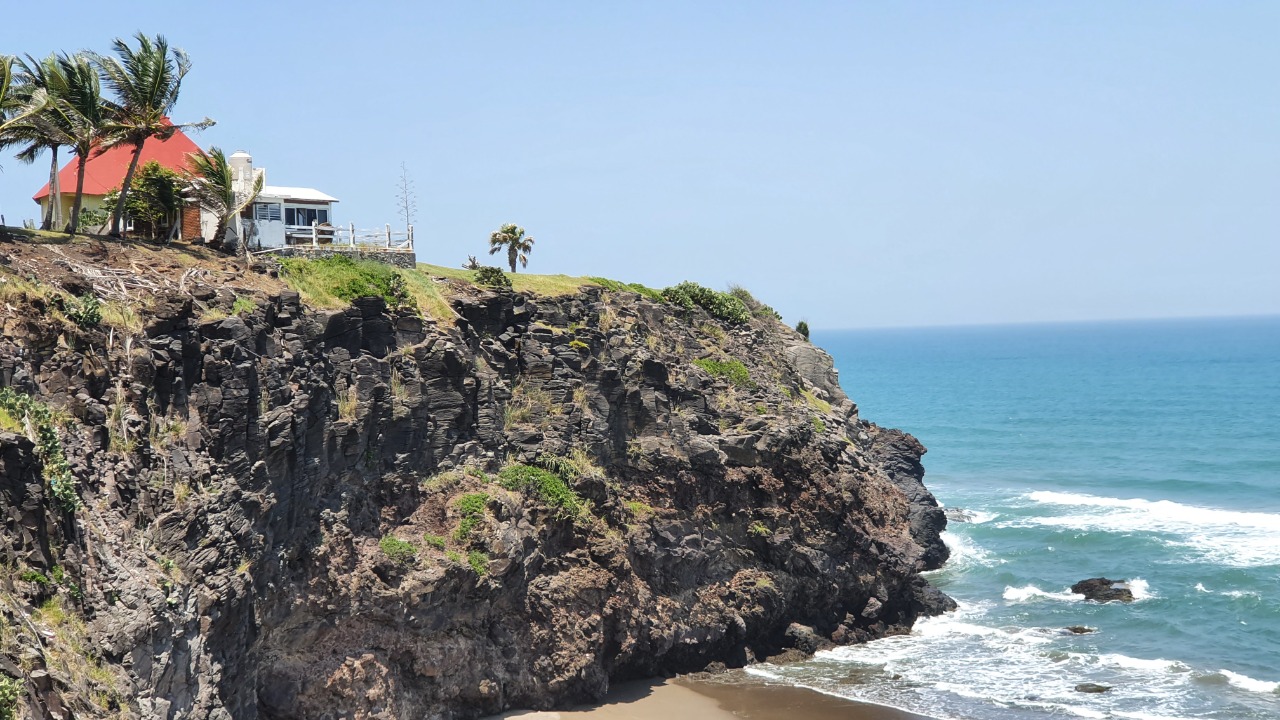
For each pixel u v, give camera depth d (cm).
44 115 4500
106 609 3164
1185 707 5303
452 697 5050
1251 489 10969
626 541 5834
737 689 5678
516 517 5366
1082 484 11612
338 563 4669
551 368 6056
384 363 5144
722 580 6284
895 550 6994
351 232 6175
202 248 4944
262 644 4381
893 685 5712
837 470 7088
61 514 3120
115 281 4150
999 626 6694
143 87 4678
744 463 6562
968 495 10962
